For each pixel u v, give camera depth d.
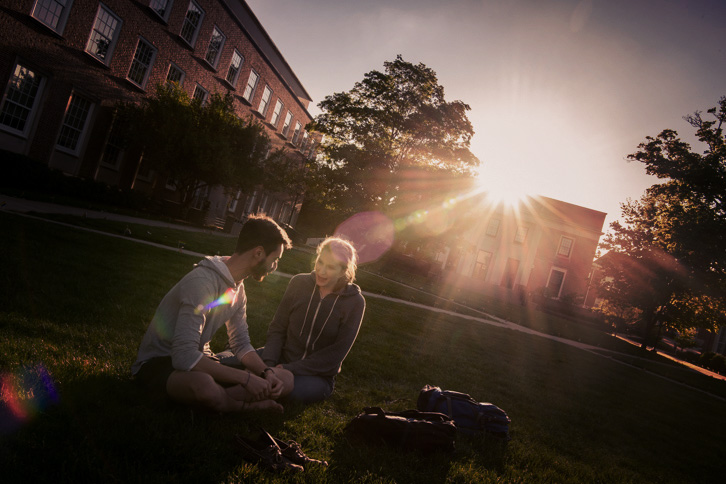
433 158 31.92
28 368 2.71
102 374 2.97
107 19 17.03
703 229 19.48
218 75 24.12
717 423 9.30
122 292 5.67
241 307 3.10
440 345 8.80
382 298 14.70
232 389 2.81
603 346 23.52
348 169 30.09
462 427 3.77
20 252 6.24
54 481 1.79
